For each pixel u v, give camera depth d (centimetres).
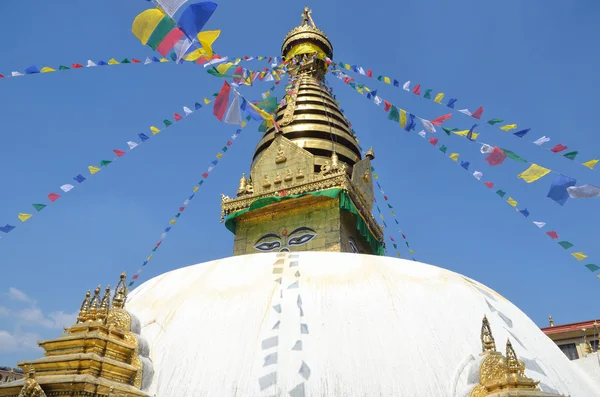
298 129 2088
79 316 930
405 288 1009
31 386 766
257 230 1894
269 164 1994
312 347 870
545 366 984
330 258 1086
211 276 1084
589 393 1017
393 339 889
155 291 1099
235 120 1084
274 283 1004
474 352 899
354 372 834
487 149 1150
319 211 1816
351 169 2073
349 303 951
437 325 935
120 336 905
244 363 859
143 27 811
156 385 870
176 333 949
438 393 818
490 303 1080
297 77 2366
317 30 2478
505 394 784
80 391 781
